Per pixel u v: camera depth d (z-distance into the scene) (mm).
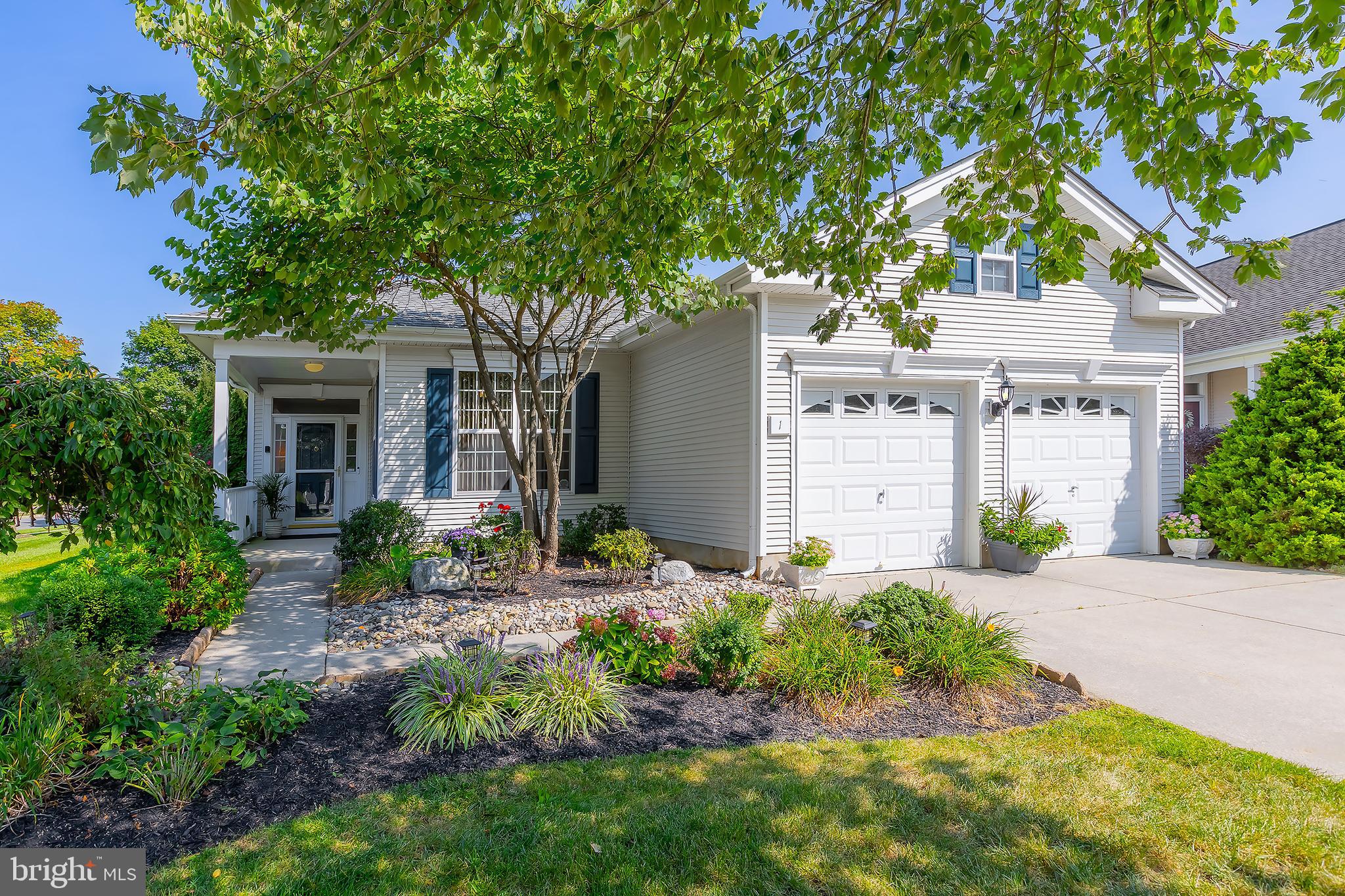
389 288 8031
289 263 5836
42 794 2967
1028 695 4602
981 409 9266
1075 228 4008
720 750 3723
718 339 9398
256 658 5395
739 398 8867
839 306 8609
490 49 3127
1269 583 8016
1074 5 3535
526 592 7359
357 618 6516
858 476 8867
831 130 4309
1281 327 12570
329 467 13891
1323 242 14914
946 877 2582
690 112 3506
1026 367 9492
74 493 3805
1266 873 2598
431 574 7457
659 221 3867
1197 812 3025
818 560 7766
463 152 5699
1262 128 2832
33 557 10398
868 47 3422
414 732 3740
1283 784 3301
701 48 3646
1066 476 9852
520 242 4184
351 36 2951
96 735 3391
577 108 3354
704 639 4680
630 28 3172
